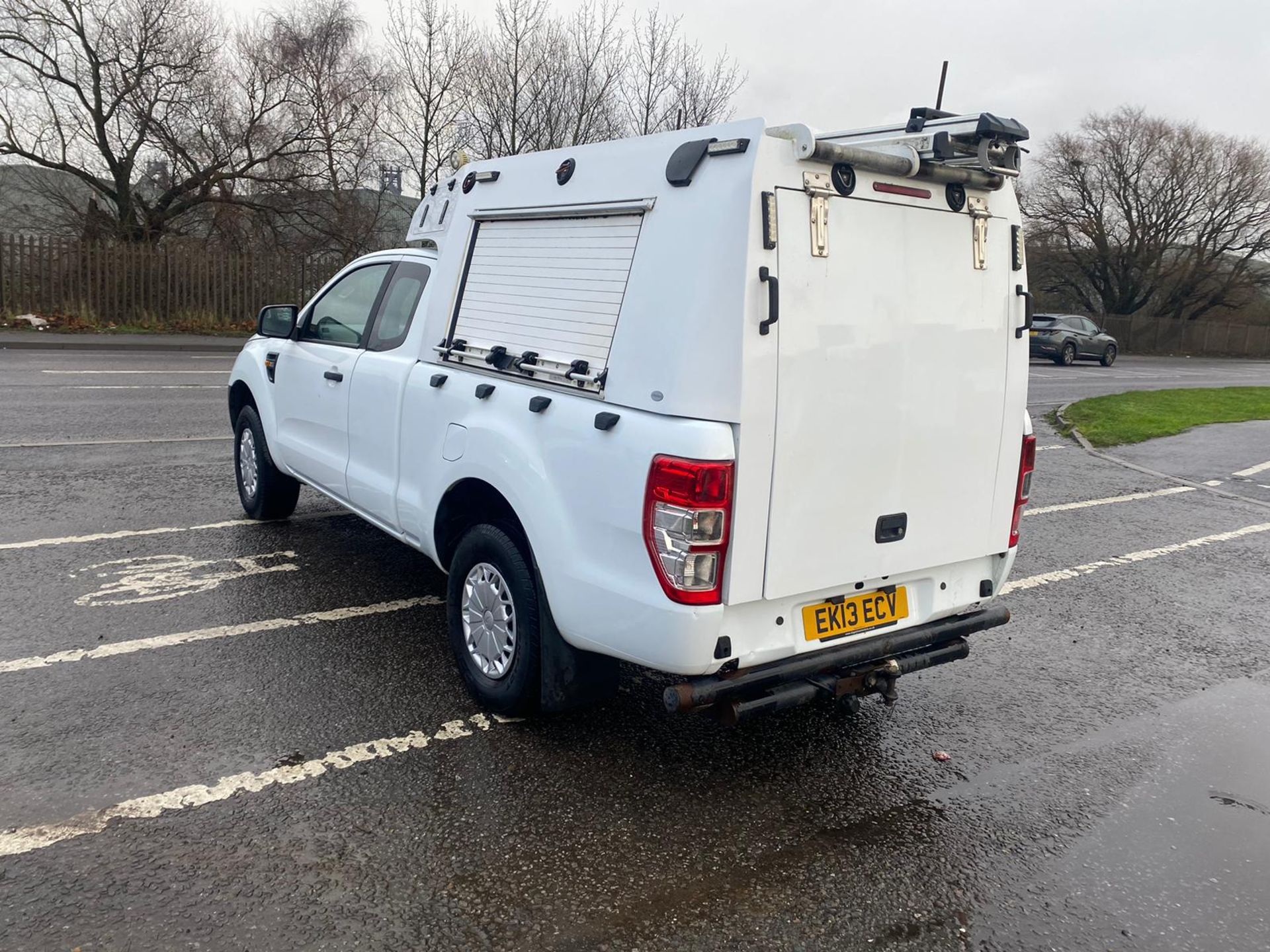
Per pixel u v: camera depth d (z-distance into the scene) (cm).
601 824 335
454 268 446
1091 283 5003
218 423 1051
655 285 325
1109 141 4666
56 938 262
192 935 266
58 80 2330
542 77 2908
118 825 316
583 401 351
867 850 330
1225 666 523
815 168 316
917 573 375
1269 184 4634
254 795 338
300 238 2648
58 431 958
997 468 389
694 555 307
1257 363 4609
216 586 547
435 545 442
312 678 436
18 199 2459
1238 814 367
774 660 335
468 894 292
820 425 326
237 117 2572
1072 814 362
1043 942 287
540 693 383
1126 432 1408
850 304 328
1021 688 482
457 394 419
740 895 300
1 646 450
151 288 2189
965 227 361
